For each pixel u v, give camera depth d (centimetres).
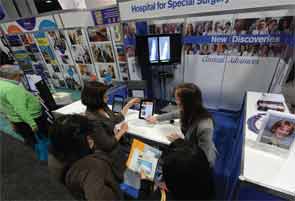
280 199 76
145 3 222
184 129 135
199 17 221
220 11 191
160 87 283
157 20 245
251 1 177
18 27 380
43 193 181
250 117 129
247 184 77
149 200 150
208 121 121
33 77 232
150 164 133
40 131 223
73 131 70
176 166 77
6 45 426
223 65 237
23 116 200
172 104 230
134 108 194
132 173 142
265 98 154
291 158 87
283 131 85
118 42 282
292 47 189
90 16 293
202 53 243
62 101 281
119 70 308
